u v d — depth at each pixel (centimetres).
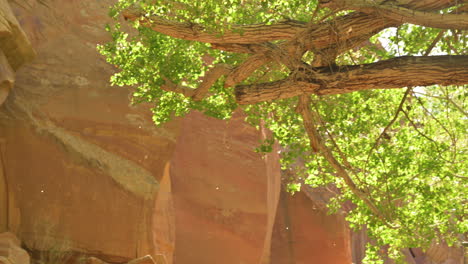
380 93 992
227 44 781
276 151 2077
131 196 1290
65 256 1161
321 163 1005
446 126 1060
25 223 1143
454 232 1016
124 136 1366
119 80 952
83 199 1221
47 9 1332
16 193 1151
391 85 641
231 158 1819
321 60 693
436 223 1027
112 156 1336
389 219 959
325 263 2555
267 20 747
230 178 1803
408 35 831
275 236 2614
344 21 653
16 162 1166
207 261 1725
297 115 983
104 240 1230
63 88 1304
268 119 1023
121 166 1329
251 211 1794
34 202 1162
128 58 931
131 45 928
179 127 1470
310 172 1030
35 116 1224
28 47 1159
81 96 1327
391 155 959
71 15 1405
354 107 960
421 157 978
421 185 952
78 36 1398
